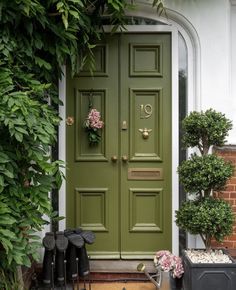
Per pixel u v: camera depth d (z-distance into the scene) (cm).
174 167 444
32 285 396
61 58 366
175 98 442
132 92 447
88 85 446
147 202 450
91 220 450
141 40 445
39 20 331
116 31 439
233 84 447
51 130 312
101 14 414
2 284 310
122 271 426
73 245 391
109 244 450
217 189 379
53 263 387
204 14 432
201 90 432
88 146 449
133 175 449
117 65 446
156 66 446
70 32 357
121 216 449
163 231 448
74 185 449
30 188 321
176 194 443
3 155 295
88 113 446
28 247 310
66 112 446
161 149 447
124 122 447
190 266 353
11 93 296
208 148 382
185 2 431
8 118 286
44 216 424
